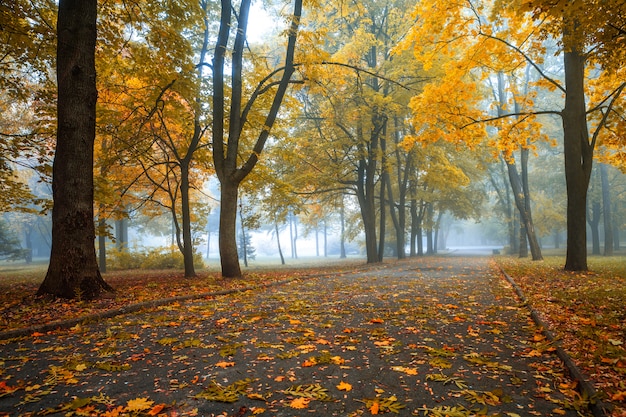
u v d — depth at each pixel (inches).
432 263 796.0
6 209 476.7
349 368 148.7
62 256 306.5
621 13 269.3
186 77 484.1
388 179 1075.3
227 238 495.8
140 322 233.6
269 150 788.6
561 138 1397.6
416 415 108.3
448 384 131.5
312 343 184.9
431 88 542.3
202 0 595.5
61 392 127.5
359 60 725.9
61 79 315.3
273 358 161.8
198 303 303.9
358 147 805.2
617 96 461.7
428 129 567.2
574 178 487.8
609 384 120.1
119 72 498.9
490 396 119.3
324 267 821.9
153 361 159.8
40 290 308.7
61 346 184.4
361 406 114.7
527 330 204.8
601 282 362.3
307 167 844.6
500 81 930.7
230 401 117.7
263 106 586.6
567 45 331.3
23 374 145.6
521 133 575.8
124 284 461.7
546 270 511.8
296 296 336.8
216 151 494.6
